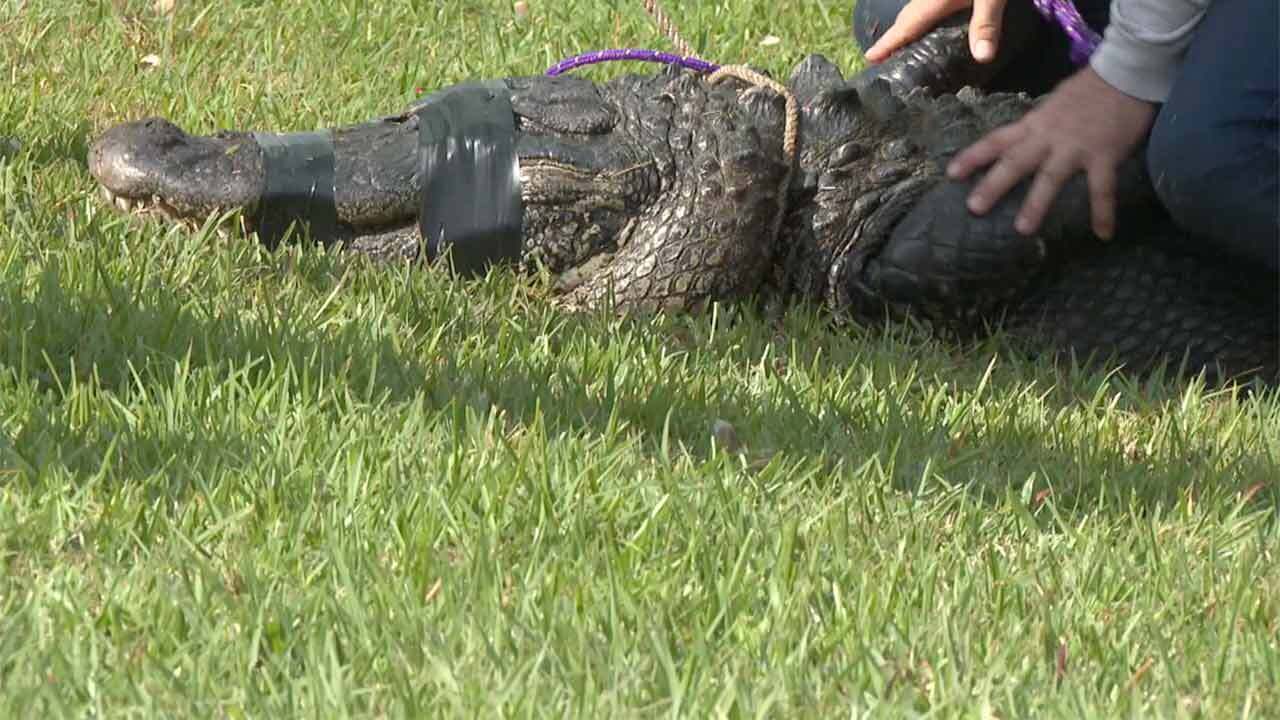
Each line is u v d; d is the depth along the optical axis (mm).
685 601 7711
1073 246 11359
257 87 15297
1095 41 12227
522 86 11547
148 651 7035
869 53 12891
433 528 8133
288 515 8180
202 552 7812
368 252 11453
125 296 10289
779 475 9070
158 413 8961
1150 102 10977
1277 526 9047
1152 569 8422
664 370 10328
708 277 11180
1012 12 12547
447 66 16344
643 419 9688
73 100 14461
